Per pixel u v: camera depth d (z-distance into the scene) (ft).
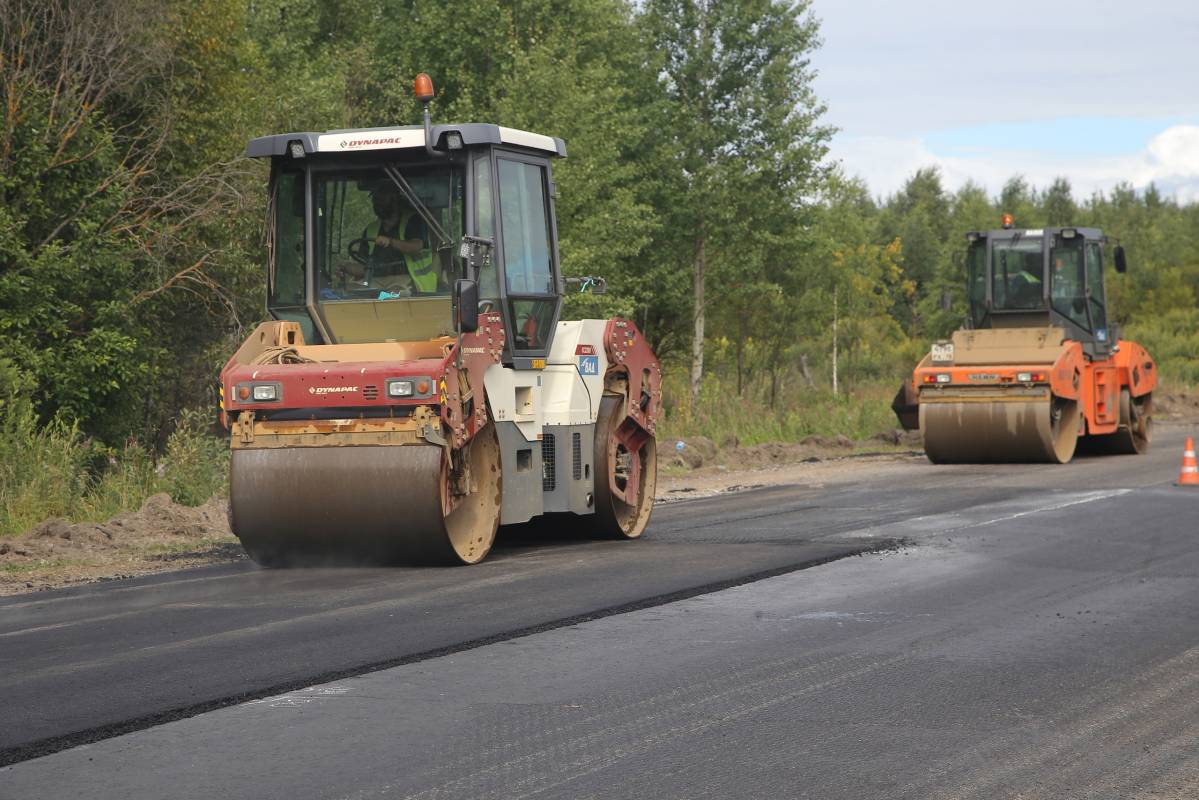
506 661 40.55
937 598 51.21
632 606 49.57
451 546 58.49
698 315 197.77
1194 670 39.22
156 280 126.00
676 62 196.85
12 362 104.94
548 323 68.69
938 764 30.04
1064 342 120.57
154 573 60.64
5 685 37.99
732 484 105.50
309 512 58.18
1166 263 382.42
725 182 189.78
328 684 37.78
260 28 179.42
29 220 118.01
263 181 134.72
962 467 117.29
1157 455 131.34
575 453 68.39
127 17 124.06
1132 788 28.35
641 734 32.55
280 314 66.18
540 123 174.09
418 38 198.80
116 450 114.21
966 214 354.33
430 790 28.35
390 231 65.00
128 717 34.40
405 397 57.26
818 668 39.47
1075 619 47.01
